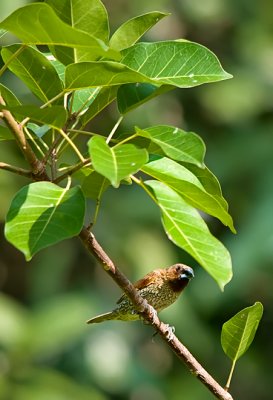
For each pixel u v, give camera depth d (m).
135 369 14.85
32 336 12.71
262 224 14.82
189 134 5.44
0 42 14.88
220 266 5.23
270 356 15.90
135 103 6.05
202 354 14.94
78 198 5.25
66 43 5.06
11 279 16.25
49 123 5.44
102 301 15.30
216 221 16.09
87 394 12.53
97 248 5.84
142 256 15.36
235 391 15.40
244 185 16.22
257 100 17.48
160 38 17.59
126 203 15.92
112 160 4.92
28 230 5.04
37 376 12.47
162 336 6.23
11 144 15.74
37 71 6.03
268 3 18.22
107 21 5.99
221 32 18.06
